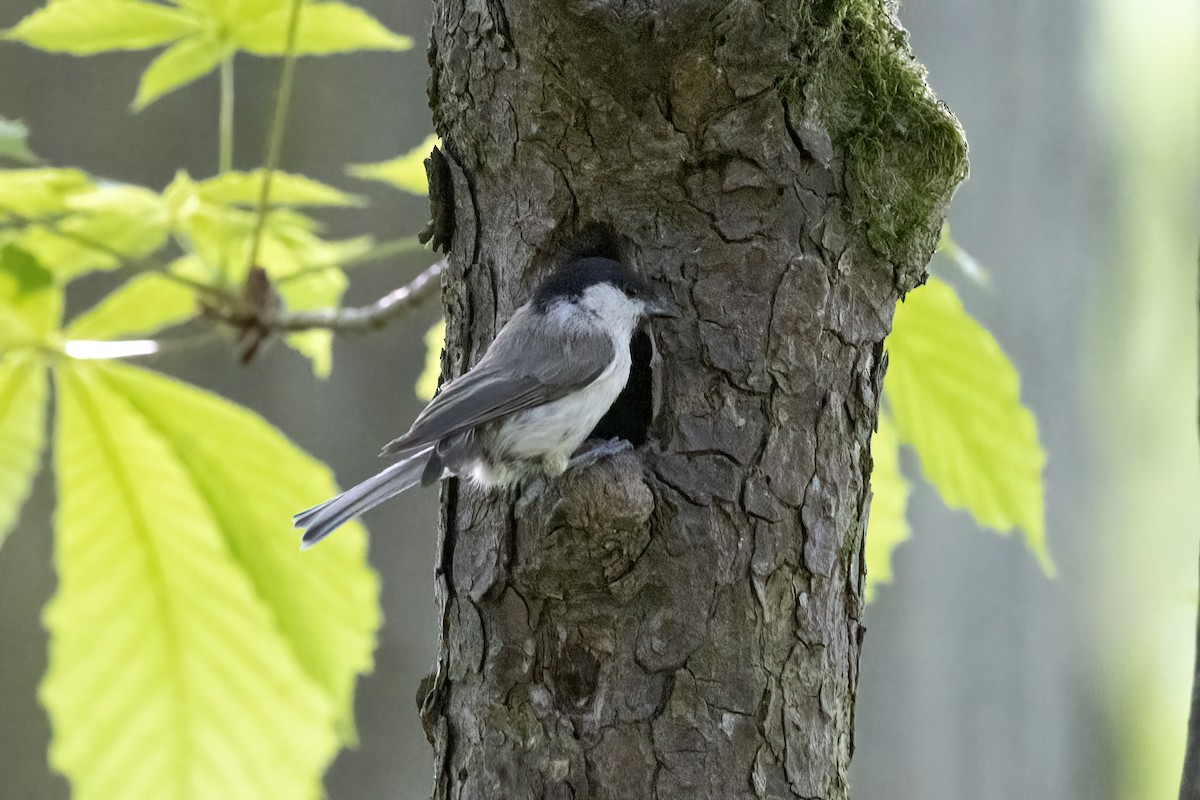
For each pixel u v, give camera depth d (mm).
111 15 7180
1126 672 14094
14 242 6355
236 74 13172
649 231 7211
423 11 13391
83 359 6332
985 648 13891
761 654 6738
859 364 7254
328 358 8914
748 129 6984
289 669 6367
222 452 6387
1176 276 14211
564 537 6637
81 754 6043
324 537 6797
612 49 6836
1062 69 13836
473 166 7602
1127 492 14125
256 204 7918
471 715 6969
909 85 7371
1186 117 14102
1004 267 13789
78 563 6207
